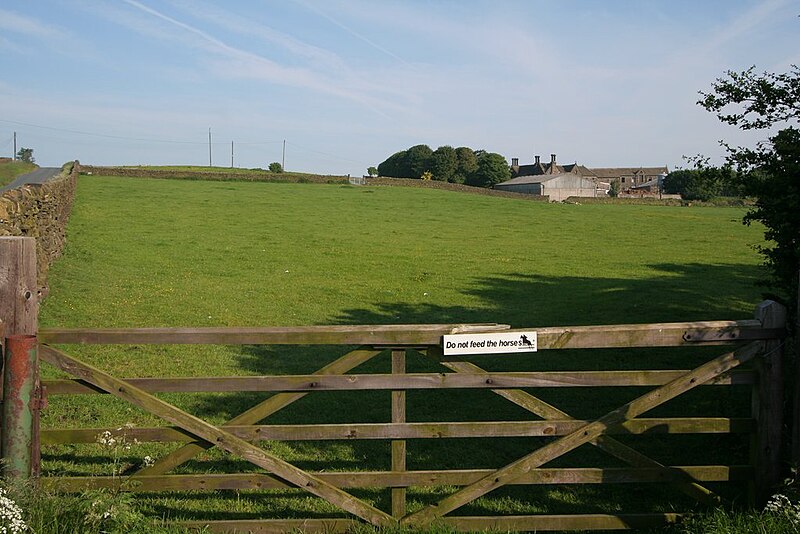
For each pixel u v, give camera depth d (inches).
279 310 588.7
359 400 337.1
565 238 1189.1
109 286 637.9
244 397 338.3
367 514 181.6
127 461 251.0
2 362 171.6
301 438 181.9
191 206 1403.8
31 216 580.7
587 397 343.3
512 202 1919.3
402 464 185.0
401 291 692.7
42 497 164.6
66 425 289.4
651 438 285.6
